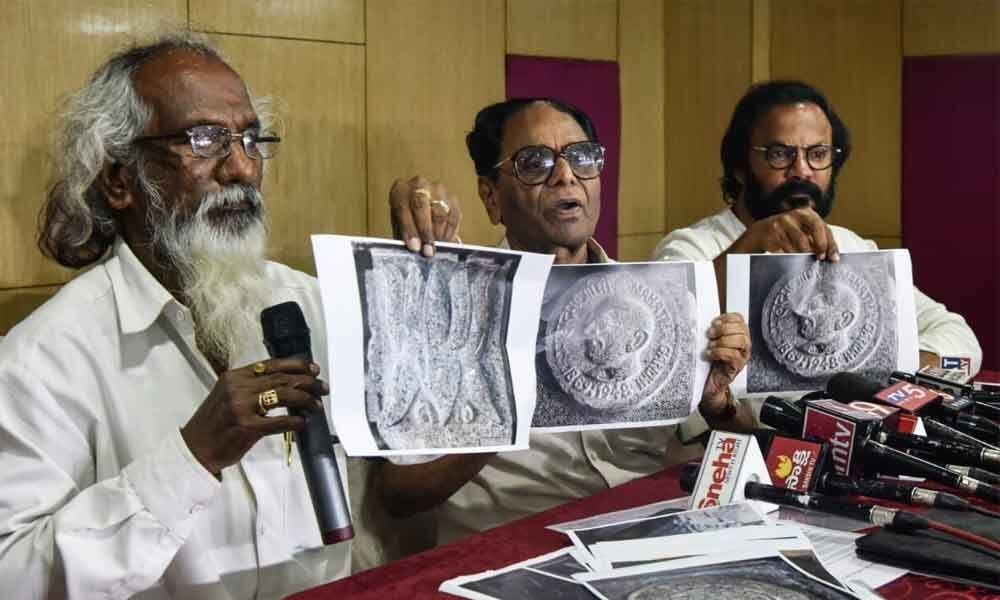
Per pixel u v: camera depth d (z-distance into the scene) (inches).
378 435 56.5
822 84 149.9
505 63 129.0
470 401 59.8
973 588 45.6
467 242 125.0
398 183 62.3
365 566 75.9
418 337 58.8
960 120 144.4
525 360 62.0
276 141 68.4
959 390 70.7
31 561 55.6
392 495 75.9
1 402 60.0
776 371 74.0
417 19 117.9
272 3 103.7
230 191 65.7
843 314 74.7
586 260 90.6
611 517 56.4
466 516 84.0
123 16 92.5
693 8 152.1
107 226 68.9
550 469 84.7
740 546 49.2
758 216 105.7
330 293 56.1
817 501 54.1
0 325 86.2
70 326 63.2
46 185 79.3
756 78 149.0
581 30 139.6
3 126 85.4
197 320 68.1
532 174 85.9
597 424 67.6
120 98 65.7
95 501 56.4
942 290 147.9
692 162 154.1
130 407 64.2
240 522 65.9
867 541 49.1
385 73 115.0
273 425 53.8
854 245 109.1
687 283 69.2
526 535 53.8
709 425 76.3
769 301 73.5
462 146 123.8
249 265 67.1
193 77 65.4
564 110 87.7
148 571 55.8
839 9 148.2
